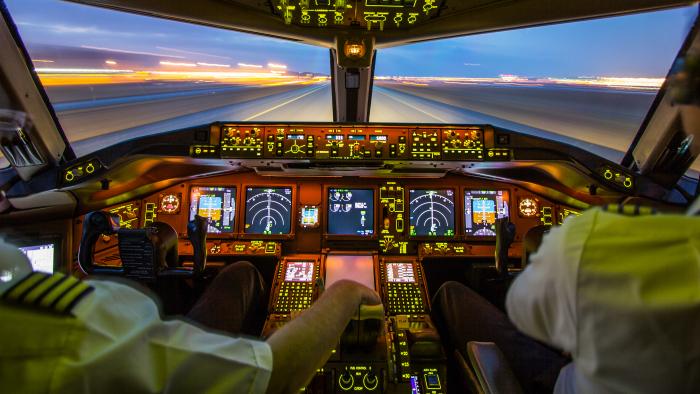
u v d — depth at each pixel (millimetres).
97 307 578
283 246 3338
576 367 866
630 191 2986
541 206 3426
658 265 679
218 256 3270
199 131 2928
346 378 2359
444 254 3303
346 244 3340
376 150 2973
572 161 2961
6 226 2402
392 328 2664
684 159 2912
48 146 2848
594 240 719
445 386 2387
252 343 712
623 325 689
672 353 671
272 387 693
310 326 854
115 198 3148
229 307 2234
